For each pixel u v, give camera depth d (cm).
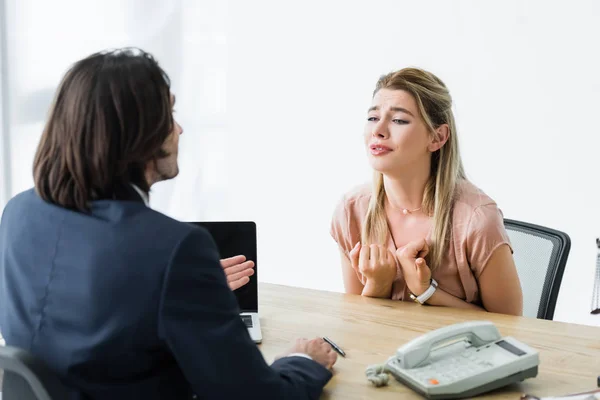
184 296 89
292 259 363
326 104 347
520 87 303
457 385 112
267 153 361
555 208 302
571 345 140
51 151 97
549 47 296
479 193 176
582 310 298
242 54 359
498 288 173
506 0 302
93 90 93
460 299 174
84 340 89
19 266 97
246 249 158
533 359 117
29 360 83
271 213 364
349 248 195
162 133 96
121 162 94
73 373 89
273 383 97
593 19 286
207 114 360
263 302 171
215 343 90
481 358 118
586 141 293
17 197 106
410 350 117
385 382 119
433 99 169
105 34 315
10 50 282
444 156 174
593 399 107
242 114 363
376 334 147
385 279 175
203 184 363
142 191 99
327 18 341
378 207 183
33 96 291
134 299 88
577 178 296
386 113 170
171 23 342
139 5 328
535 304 182
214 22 355
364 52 335
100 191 96
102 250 90
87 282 90
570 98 294
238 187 367
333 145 348
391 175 174
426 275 169
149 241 90
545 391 116
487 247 170
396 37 327
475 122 313
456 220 174
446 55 317
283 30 350
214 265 93
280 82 354
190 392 97
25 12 286
